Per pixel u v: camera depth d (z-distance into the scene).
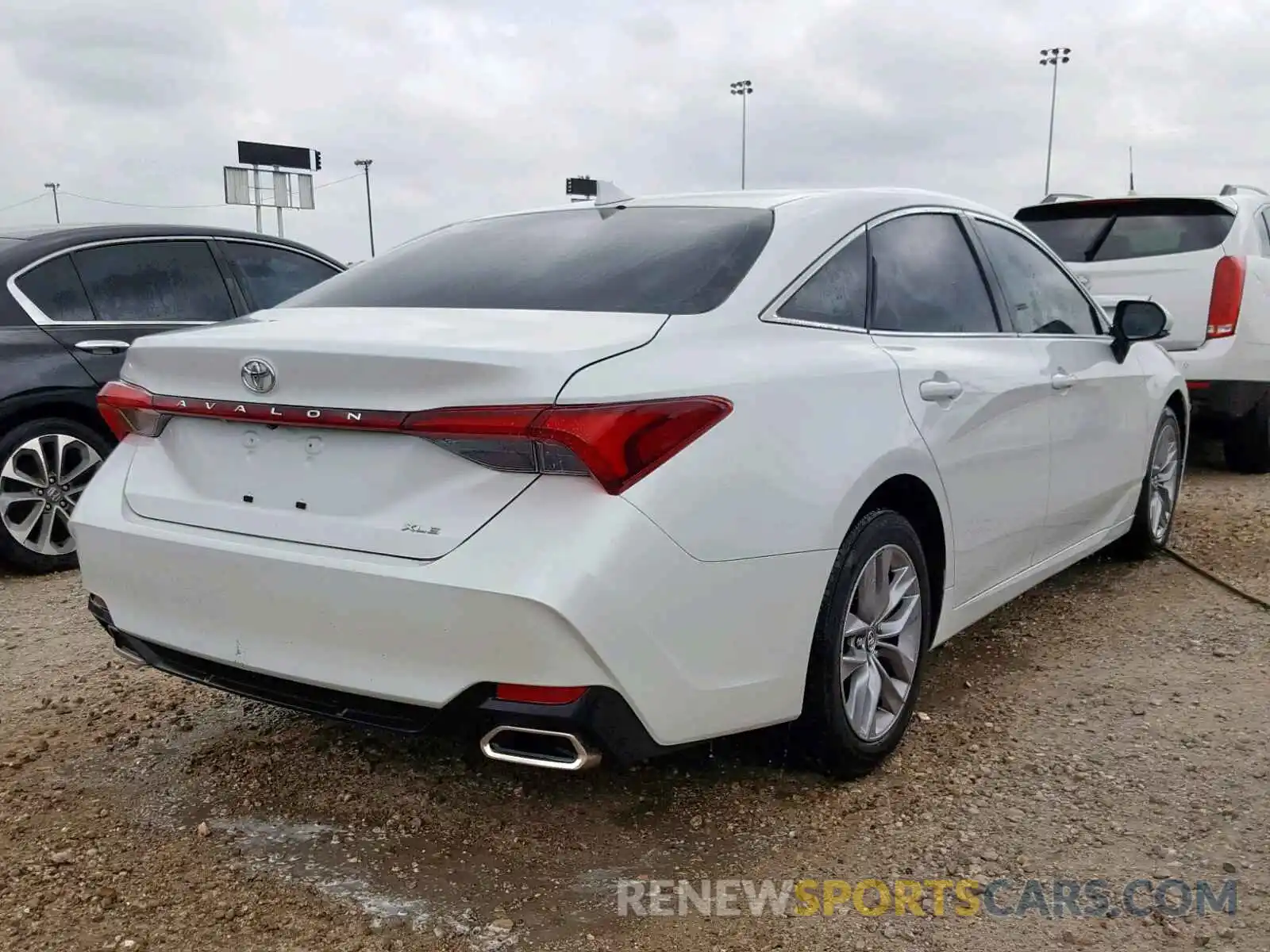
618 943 2.45
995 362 3.68
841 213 3.32
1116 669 4.04
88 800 3.11
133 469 2.97
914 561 3.25
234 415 2.68
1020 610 4.73
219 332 2.86
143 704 3.77
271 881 2.70
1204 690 3.81
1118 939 2.44
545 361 2.39
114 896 2.63
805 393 2.81
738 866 2.76
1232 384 7.03
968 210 3.98
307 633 2.55
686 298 2.84
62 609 4.86
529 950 2.43
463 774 3.25
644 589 2.40
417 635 2.40
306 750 3.41
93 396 5.45
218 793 3.14
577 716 2.36
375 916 2.55
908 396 3.16
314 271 6.70
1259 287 7.12
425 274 3.27
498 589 2.31
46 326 5.39
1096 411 4.40
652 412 2.44
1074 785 3.14
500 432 2.37
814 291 3.08
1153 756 3.31
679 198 3.50
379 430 2.48
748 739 3.16
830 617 2.91
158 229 5.96
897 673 3.27
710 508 2.52
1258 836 2.85
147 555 2.79
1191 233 7.21
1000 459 3.65
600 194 3.66
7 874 2.72
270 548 2.58
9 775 3.25
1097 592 4.96
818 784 3.15
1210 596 4.86
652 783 3.17
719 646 2.59
